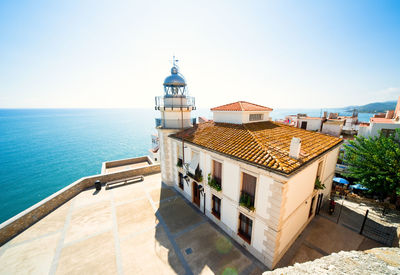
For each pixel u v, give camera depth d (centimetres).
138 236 1218
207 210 1413
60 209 1541
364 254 497
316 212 1416
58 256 1056
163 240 1179
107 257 1048
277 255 962
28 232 1258
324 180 1418
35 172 5619
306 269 473
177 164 1709
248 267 973
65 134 12531
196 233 1240
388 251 505
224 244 1137
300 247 1089
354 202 1617
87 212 1500
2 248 1117
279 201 847
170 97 1917
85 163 6456
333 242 1125
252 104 1841
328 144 1327
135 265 995
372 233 1191
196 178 1393
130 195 1795
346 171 2281
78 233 1248
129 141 10169
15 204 3794
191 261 1017
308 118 3306
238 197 1074
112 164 2755
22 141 10194
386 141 1491
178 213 1481
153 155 4181
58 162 6556
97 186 1894
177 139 1647
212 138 1366
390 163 1373
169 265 994
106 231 1269
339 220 1341
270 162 858
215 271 952
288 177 756
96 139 10731
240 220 1126
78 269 973
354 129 3350
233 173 1079
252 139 1146
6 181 4944
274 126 1647
